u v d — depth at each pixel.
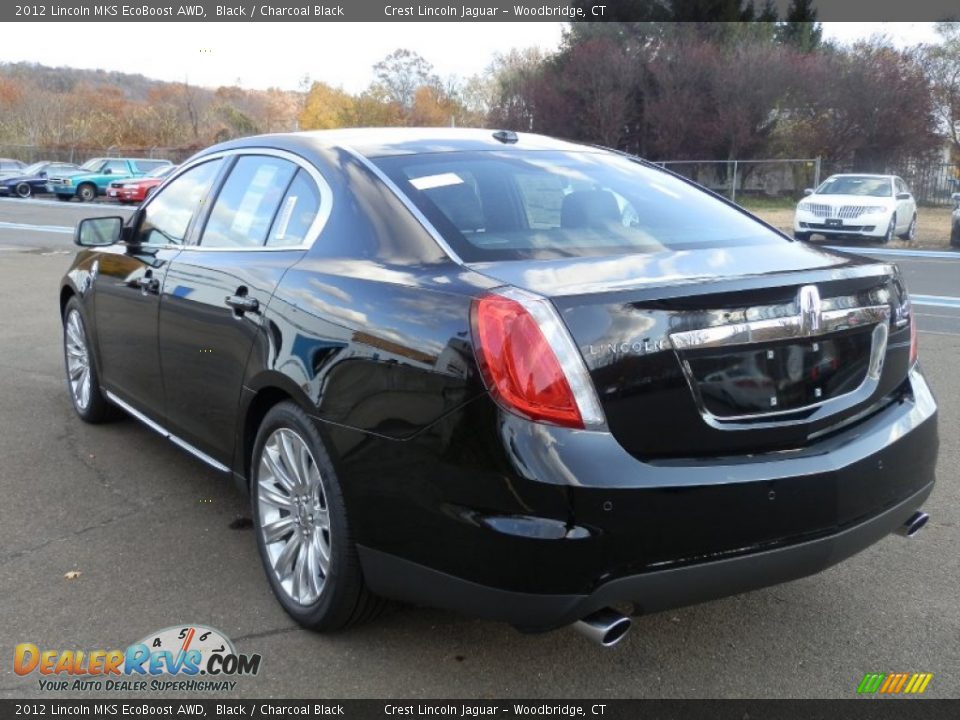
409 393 2.74
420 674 3.01
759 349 2.75
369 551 2.90
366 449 2.86
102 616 3.34
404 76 63.03
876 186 20.97
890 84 35.16
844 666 3.08
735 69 36.69
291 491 3.31
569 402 2.51
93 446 5.23
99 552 3.87
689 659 3.12
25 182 37.75
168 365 4.20
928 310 10.67
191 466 4.92
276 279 3.42
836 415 2.90
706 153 37.88
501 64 61.09
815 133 36.16
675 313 2.63
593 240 3.19
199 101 69.50
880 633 3.29
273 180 3.85
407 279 2.95
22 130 61.38
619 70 38.50
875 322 3.05
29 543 3.95
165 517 4.25
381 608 3.11
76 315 5.59
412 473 2.72
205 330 3.80
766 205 30.30
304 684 2.95
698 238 3.35
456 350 2.64
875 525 2.94
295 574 3.29
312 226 3.49
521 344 2.53
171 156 53.94
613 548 2.52
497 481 2.54
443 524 2.65
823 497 2.76
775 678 3.01
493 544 2.54
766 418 2.76
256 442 3.47
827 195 20.75
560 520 2.49
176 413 4.21
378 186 3.34
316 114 58.62
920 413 3.18
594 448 2.52
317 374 3.05
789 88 36.41
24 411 5.91
